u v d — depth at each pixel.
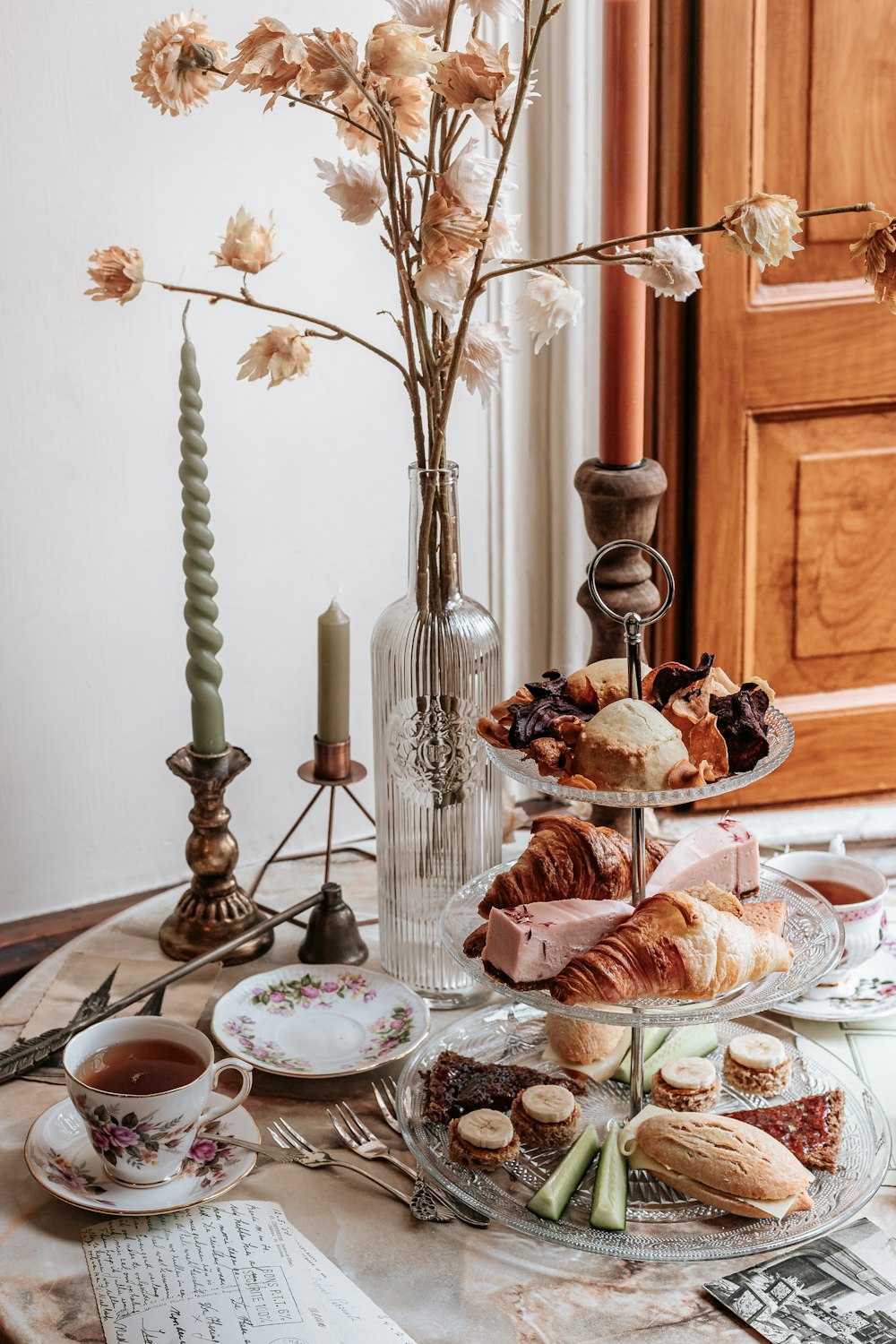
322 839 1.38
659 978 0.80
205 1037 0.86
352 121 0.86
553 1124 0.88
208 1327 0.75
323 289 1.24
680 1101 0.89
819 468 1.38
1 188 1.11
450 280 0.83
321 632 1.07
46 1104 0.95
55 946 1.24
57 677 1.24
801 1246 0.81
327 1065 0.96
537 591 1.41
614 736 0.78
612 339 1.06
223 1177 0.85
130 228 1.17
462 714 0.99
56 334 1.16
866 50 1.26
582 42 1.25
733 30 1.23
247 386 1.24
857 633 1.43
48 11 1.09
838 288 1.33
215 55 0.88
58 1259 0.81
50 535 1.20
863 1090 0.92
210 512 1.14
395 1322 0.76
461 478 1.34
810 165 1.29
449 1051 0.96
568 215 1.30
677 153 1.28
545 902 0.85
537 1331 0.76
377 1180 0.86
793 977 0.84
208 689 1.09
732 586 1.39
